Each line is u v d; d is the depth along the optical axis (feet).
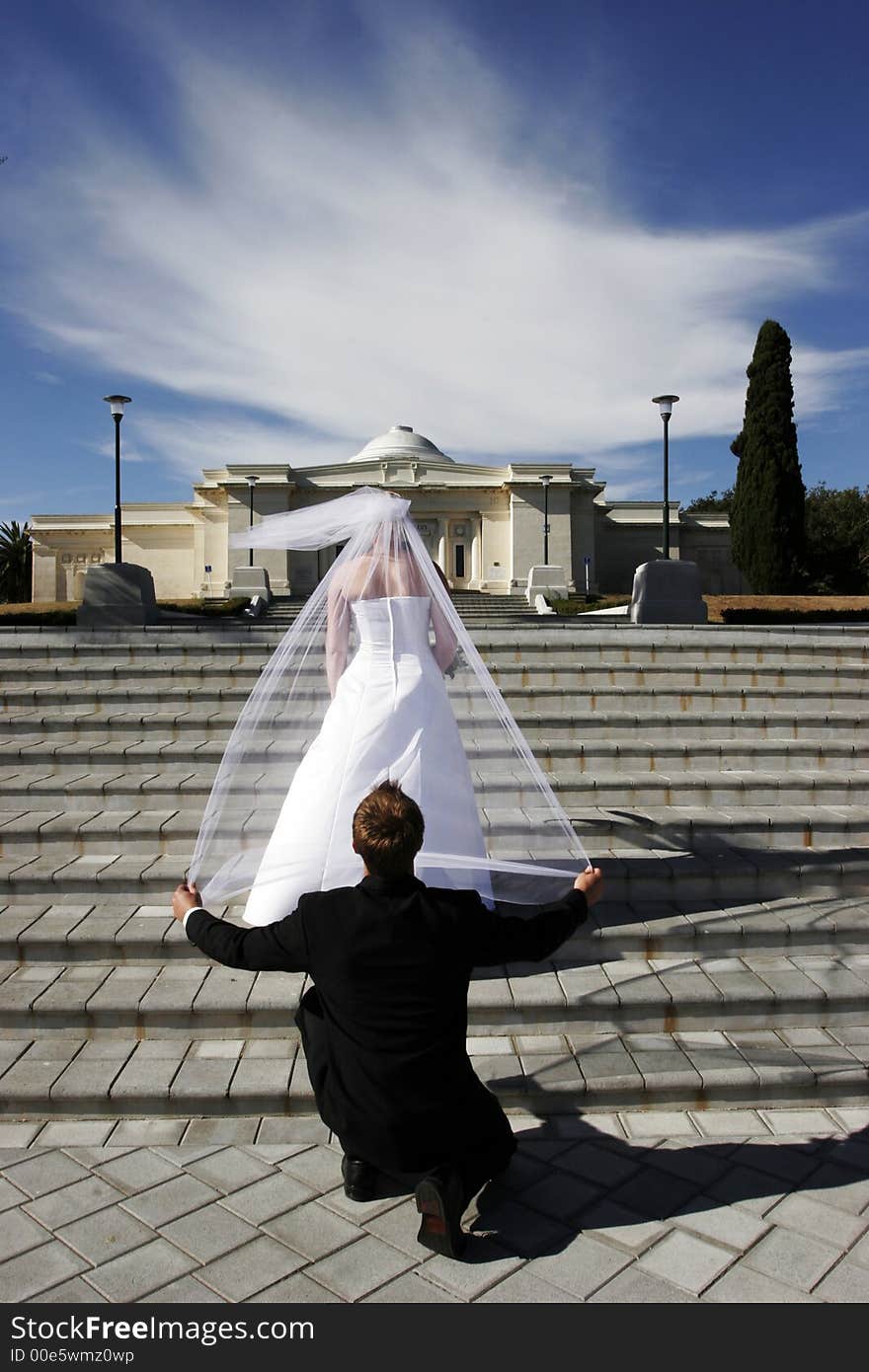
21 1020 11.54
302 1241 8.41
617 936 12.93
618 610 39.91
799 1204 8.95
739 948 13.10
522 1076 10.80
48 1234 8.51
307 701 17.15
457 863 10.40
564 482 115.85
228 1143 10.05
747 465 88.84
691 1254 8.23
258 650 22.85
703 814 16.11
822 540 129.08
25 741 18.85
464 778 11.59
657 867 14.14
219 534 120.78
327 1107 8.65
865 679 21.59
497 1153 8.71
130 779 17.06
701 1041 11.60
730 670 21.58
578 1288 7.79
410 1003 8.16
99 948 12.72
